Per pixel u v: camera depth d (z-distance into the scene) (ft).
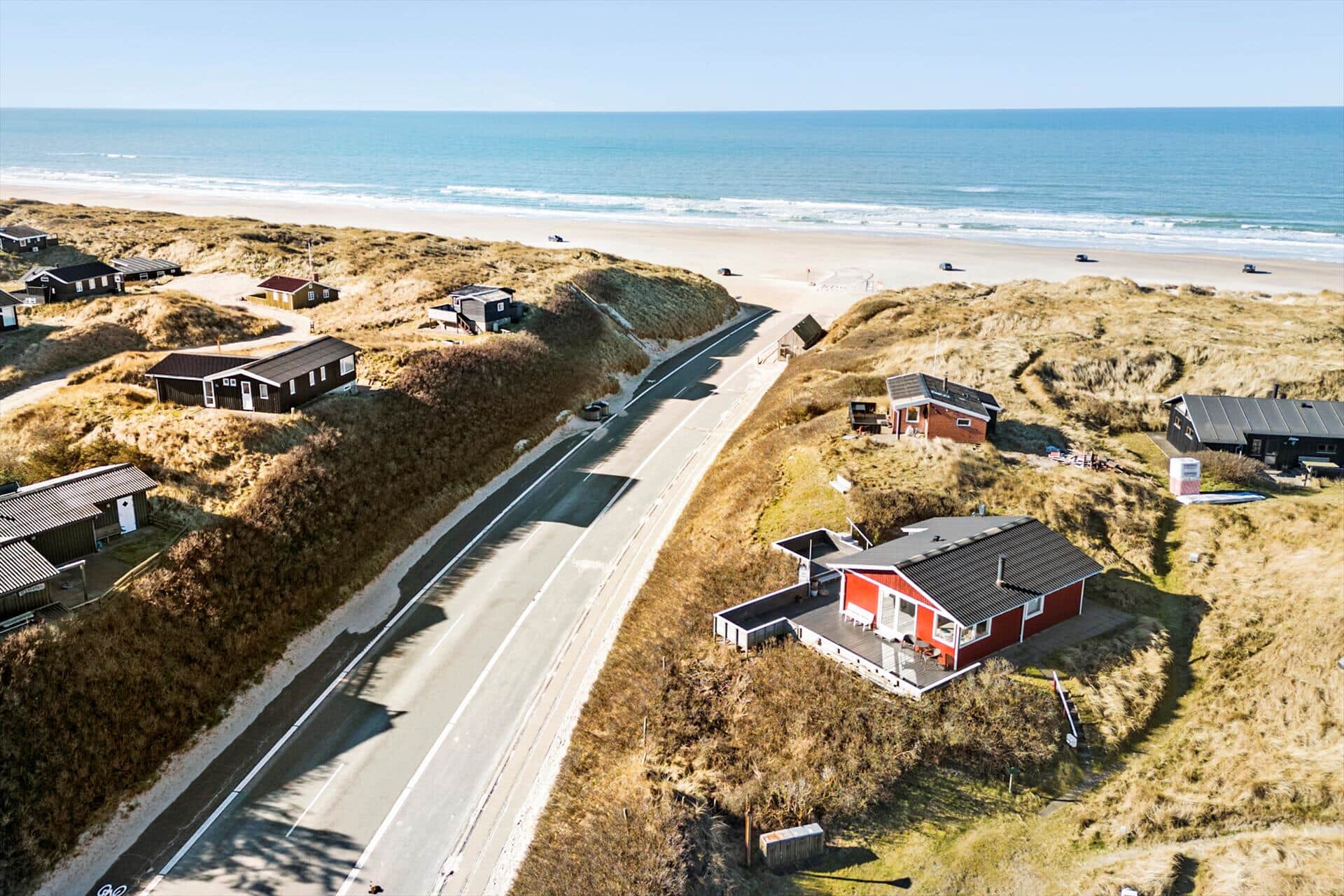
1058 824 94.84
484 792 110.52
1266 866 86.28
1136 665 116.26
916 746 101.96
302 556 148.66
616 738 113.39
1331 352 226.58
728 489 174.50
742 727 109.29
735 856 93.15
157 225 400.26
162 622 125.59
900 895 87.56
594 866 92.38
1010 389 210.79
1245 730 105.70
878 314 320.91
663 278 362.94
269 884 98.22
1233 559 140.36
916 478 158.71
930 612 114.11
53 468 152.87
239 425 169.68
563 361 252.42
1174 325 262.06
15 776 103.14
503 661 135.33
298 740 120.26
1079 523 147.84
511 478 200.44
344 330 257.96
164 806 110.11
